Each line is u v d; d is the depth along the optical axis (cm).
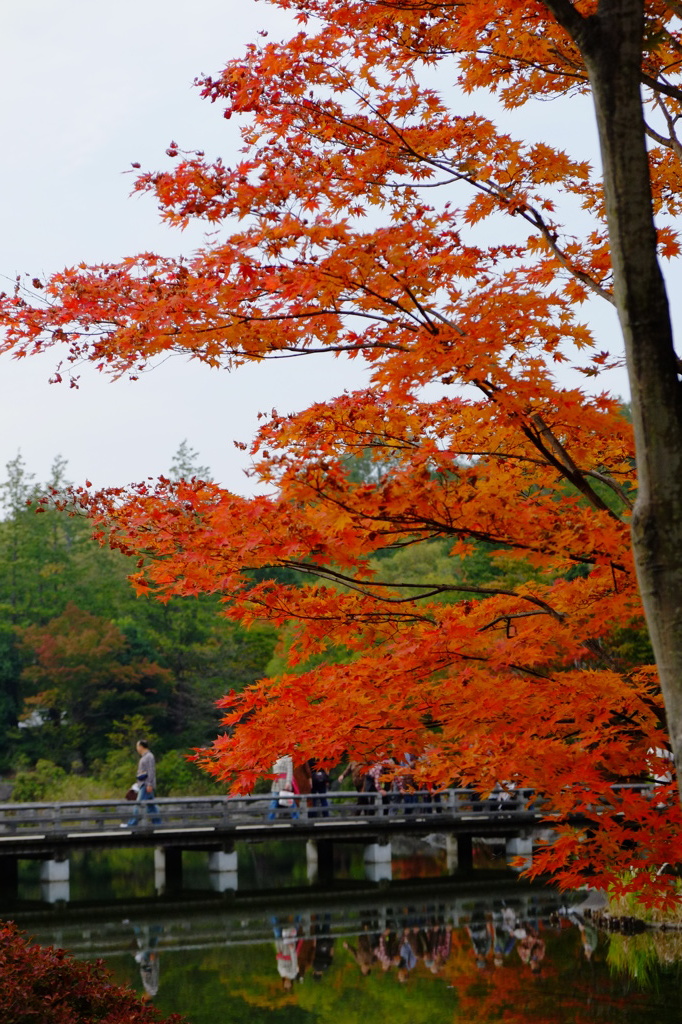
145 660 4219
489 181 660
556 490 712
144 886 2019
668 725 454
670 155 715
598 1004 1099
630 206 478
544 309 566
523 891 1898
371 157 631
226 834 2023
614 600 642
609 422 575
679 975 1219
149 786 2094
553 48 645
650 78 623
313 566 625
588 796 642
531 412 620
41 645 4172
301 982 1236
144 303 579
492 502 606
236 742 671
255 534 588
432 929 1555
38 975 646
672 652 451
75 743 4166
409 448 654
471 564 3027
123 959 1372
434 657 650
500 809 2309
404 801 2284
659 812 653
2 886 1925
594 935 1476
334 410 648
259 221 541
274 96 623
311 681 675
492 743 663
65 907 1761
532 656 676
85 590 4747
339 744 667
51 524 4981
